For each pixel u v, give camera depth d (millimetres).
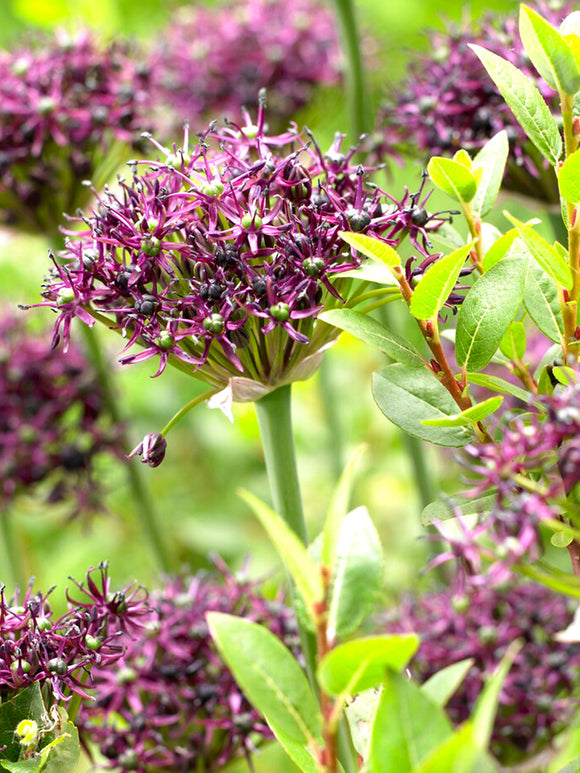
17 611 552
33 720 539
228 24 1051
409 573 1027
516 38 669
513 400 726
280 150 598
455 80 669
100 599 562
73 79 780
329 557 492
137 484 912
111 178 831
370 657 476
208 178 546
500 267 531
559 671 647
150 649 632
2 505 876
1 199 781
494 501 525
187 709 636
